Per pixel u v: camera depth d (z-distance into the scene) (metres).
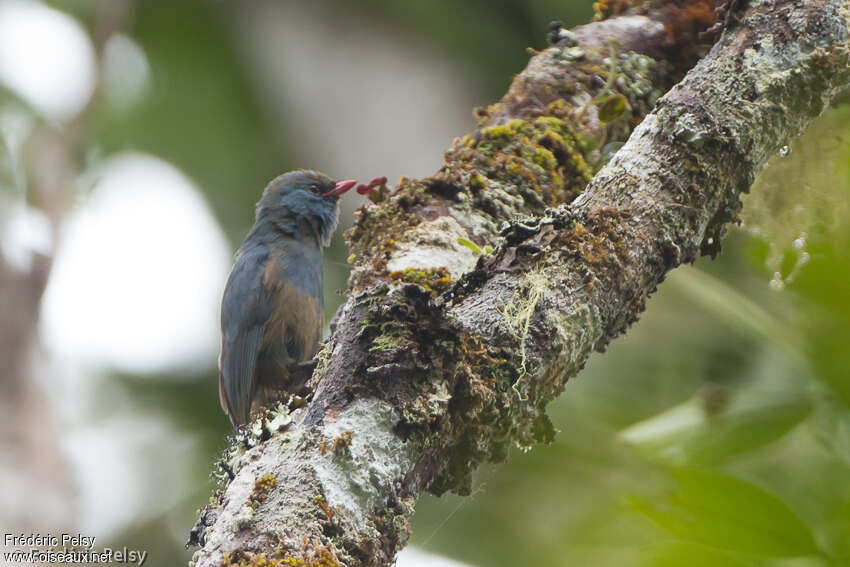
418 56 12.38
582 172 5.95
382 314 4.02
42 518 10.35
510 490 7.75
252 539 3.55
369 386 3.93
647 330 7.34
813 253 5.12
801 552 4.17
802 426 4.89
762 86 4.57
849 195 5.73
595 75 6.23
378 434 3.82
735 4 4.82
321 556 3.51
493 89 12.20
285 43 12.88
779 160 5.86
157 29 13.91
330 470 3.73
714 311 5.34
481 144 6.00
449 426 3.94
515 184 5.79
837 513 4.51
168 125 14.13
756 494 4.23
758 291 6.94
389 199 5.82
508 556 7.88
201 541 4.03
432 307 4.00
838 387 4.64
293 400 4.32
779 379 5.05
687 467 4.56
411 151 11.81
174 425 12.93
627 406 7.19
